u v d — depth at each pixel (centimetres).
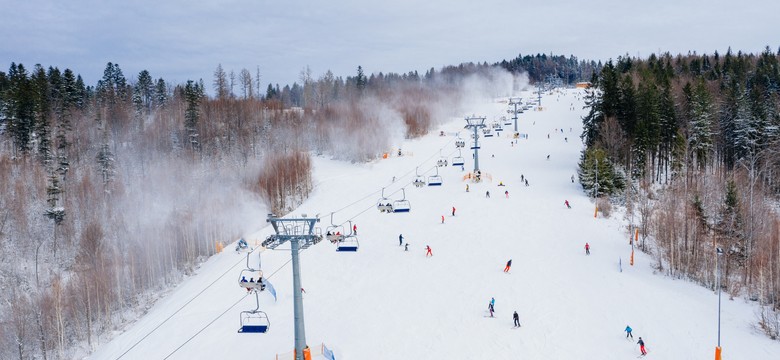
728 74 13200
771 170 8400
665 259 6106
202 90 15862
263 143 13512
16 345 5856
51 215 8456
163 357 4394
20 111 10725
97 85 16800
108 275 7031
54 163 10606
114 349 4862
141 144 12719
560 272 5584
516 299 4959
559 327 4444
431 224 7219
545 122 14988
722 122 9756
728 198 6419
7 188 9269
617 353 4050
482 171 9881
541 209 7662
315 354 4031
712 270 5928
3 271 7525
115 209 9275
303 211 8419
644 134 8712
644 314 4684
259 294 5362
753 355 4044
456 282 5372
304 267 5966
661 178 9369
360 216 7800
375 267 5856
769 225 6297
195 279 6444
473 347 4169
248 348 4306
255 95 18800
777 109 9556
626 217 7344
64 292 6662
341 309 4897
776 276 5256
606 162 8369
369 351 4156
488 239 6544
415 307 4875
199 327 4819
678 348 4125
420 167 10712
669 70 13725
